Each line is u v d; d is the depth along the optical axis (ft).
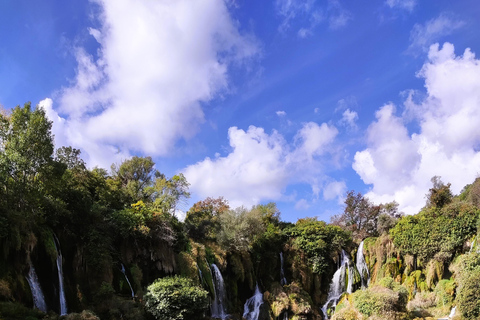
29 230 67.15
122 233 91.50
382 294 104.12
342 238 153.17
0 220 60.08
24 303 60.44
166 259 99.45
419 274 124.77
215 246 125.29
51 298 68.39
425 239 126.00
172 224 114.11
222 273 120.98
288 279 145.48
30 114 75.72
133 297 85.87
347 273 143.84
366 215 201.77
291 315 120.78
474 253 105.60
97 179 111.86
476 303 92.17
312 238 152.15
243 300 127.44
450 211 124.57
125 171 157.48
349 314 106.52
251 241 139.74
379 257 140.36
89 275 79.87
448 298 106.42
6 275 58.70
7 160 69.26
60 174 77.97
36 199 74.02
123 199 120.47
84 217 85.40
